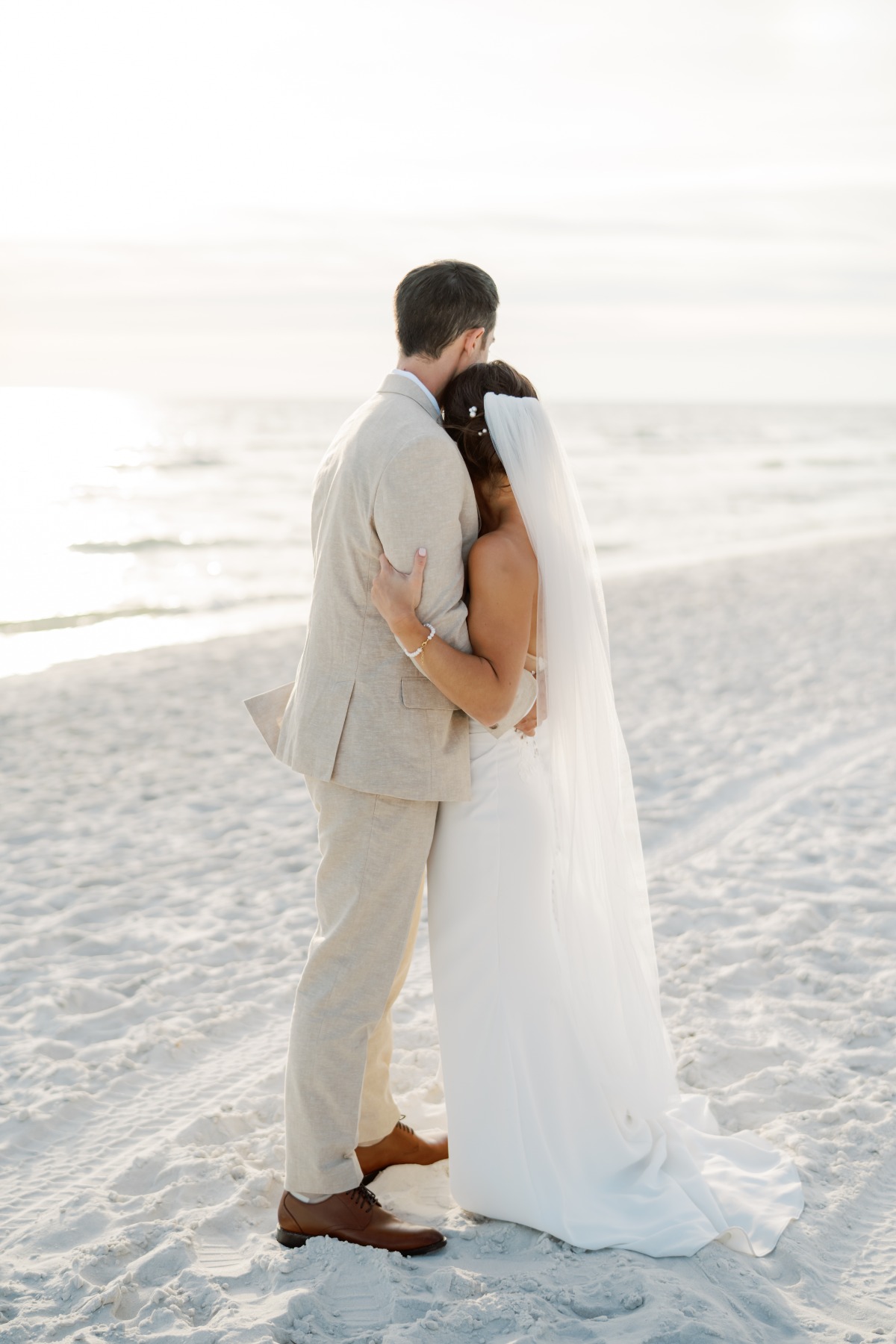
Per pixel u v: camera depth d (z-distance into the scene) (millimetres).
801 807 5445
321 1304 2113
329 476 2305
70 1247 2361
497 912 2375
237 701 8555
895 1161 2633
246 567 18312
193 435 64688
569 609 2412
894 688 8047
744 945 3877
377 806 2268
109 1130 2855
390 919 2322
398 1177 2643
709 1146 2648
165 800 6082
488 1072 2393
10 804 6027
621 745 2572
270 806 5934
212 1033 3371
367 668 2236
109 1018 3492
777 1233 2326
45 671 9828
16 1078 3123
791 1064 3100
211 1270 2262
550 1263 2238
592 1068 2457
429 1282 2170
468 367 2391
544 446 2369
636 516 27266
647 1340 1956
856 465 48156
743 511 28375
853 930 3984
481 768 2375
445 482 2150
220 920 4320
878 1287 2207
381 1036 2566
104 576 17109
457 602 2213
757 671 8922
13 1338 2037
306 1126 2314
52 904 4523
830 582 14352
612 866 2520
